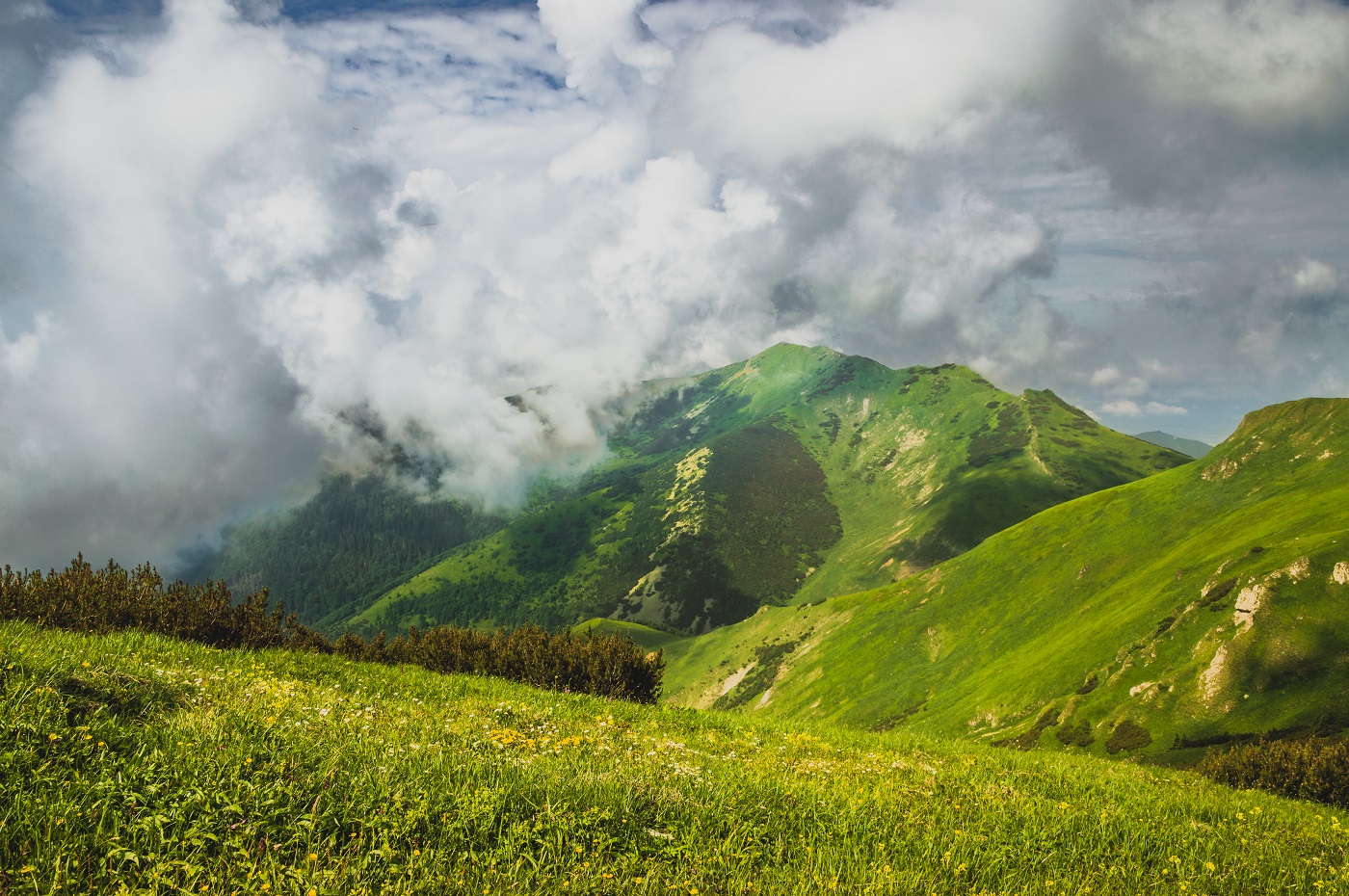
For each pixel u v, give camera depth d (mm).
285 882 5371
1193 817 10977
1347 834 11297
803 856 6992
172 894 5160
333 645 23781
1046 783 12289
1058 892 6906
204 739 7273
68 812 5684
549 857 6242
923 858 7199
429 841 6164
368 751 7805
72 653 9648
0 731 6531
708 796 8070
